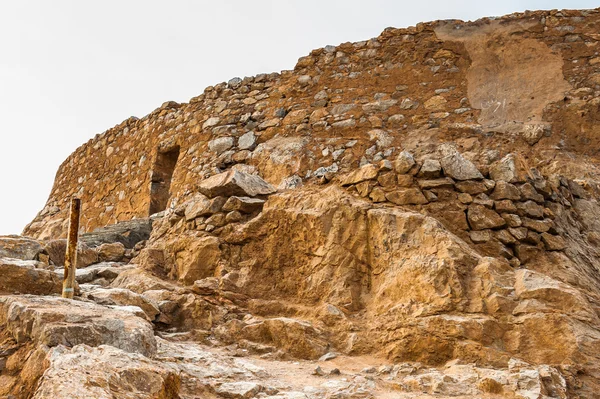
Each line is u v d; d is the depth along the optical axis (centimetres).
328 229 701
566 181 813
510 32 1069
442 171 733
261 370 514
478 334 546
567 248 705
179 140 1235
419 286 607
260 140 1111
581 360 515
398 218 675
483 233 691
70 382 332
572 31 1047
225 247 768
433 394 469
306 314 648
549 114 970
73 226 559
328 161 998
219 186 812
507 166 739
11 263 566
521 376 470
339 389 466
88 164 1525
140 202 1280
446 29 1104
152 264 814
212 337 631
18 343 430
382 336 592
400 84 1075
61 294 577
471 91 1036
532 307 559
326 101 1098
